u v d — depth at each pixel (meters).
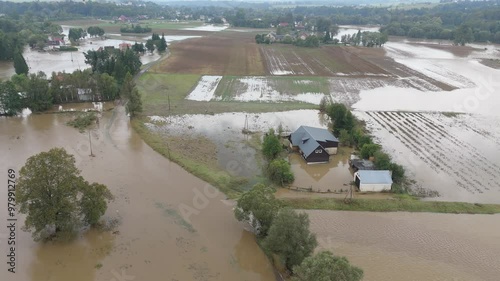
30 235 40.47
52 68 119.69
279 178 52.31
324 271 26.52
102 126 73.12
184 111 81.75
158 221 43.81
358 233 42.84
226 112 82.00
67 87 84.75
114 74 94.38
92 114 78.06
